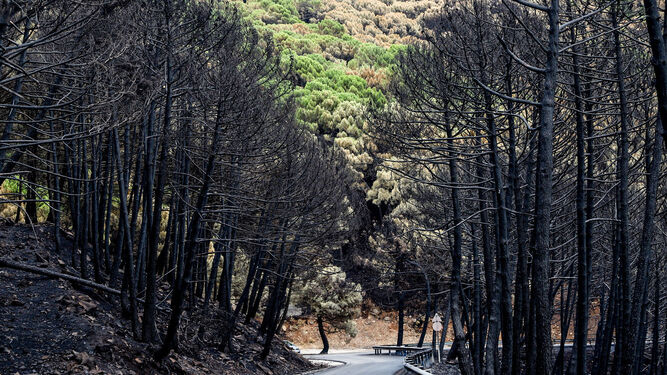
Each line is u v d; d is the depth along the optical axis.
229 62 14.81
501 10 12.84
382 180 51.53
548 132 8.31
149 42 14.52
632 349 11.51
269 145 17.12
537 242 8.27
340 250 45.62
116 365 13.09
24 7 8.85
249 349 25.73
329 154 25.08
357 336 55.72
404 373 25.66
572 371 16.30
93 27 10.43
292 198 19.56
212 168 15.36
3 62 8.44
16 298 14.84
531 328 9.52
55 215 19.97
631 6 11.30
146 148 15.95
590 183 13.42
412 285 43.75
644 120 12.81
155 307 16.55
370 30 129.25
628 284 11.72
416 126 15.23
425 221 24.17
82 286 17.38
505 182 16.66
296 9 135.12
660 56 5.69
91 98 13.70
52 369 11.48
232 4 16.80
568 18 12.22
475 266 17.97
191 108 15.89
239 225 21.33
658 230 17.34
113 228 25.53
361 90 71.00
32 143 9.16
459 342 16.11
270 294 30.12
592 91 12.88
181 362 16.52
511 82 13.35
